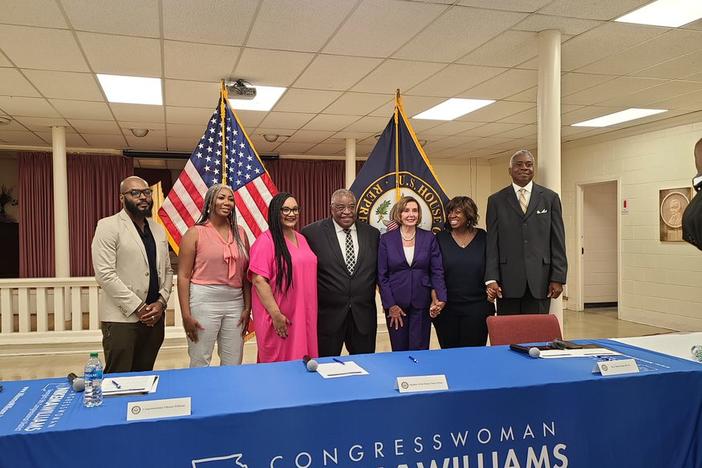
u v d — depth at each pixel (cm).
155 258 289
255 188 361
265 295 271
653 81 507
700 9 340
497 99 568
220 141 363
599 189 856
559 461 186
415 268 308
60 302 576
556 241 319
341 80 490
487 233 324
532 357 226
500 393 180
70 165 859
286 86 508
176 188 354
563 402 187
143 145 838
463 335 319
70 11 330
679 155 676
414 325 310
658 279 707
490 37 384
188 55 414
